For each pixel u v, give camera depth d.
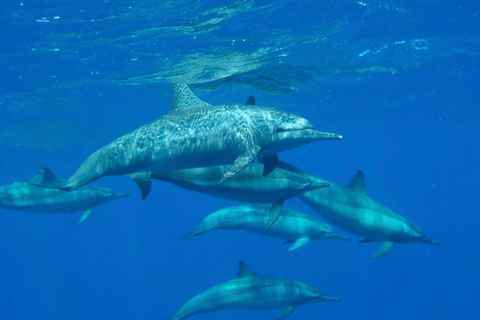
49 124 24.14
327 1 12.66
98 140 31.17
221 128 6.27
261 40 14.98
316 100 26.83
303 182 7.59
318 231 12.15
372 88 25.09
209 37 13.99
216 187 7.07
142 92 20.11
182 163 6.46
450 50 19.03
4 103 18.92
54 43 13.02
